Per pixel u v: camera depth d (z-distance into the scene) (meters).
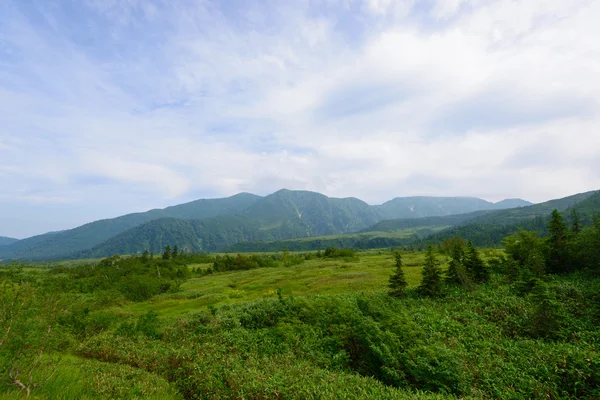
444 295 26.09
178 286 56.03
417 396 10.42
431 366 13.12
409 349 14.42
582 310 18.69
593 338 15.59
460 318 20.42
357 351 15.73
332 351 15.71
